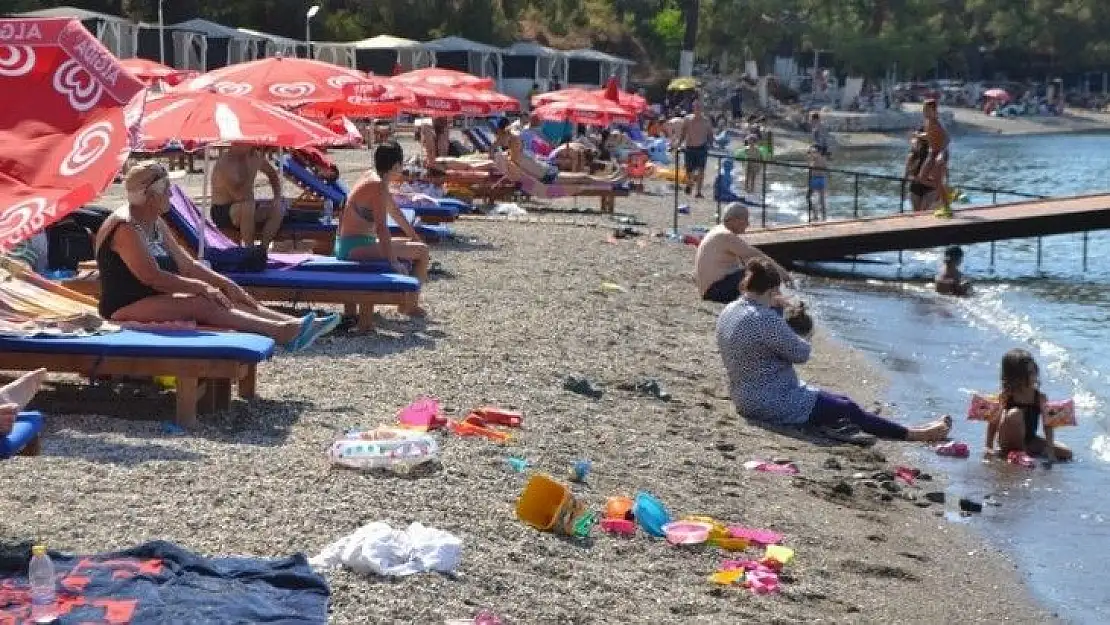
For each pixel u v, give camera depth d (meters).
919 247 25.39
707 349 16.08
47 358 9.85
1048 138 102.06
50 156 7.70
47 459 8.73
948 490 11.43
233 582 6.66
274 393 11.22
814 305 21.45
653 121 60.59
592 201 33.81
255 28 72.38
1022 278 26.14
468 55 70.38
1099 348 18.61
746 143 42.94
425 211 23.38
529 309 17.03
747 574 8.43
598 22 95.00
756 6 100.25
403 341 13.99
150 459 8.91
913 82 123.50
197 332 10.46
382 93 22.45
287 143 13.98
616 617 7.32
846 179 51.62
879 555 9.48
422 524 8.20
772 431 12.62
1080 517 10.82
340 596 6.85
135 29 56.81
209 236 14.07
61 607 6.16
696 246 25.48
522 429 11.11
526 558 7.96
